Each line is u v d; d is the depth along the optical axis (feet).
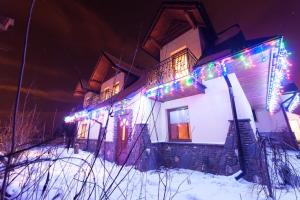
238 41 25.98
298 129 47.83
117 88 44.60
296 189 12.93
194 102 24.07
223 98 21.40
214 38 31.86
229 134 19.39
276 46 14.01
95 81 56.59
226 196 12.92
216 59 18.01
